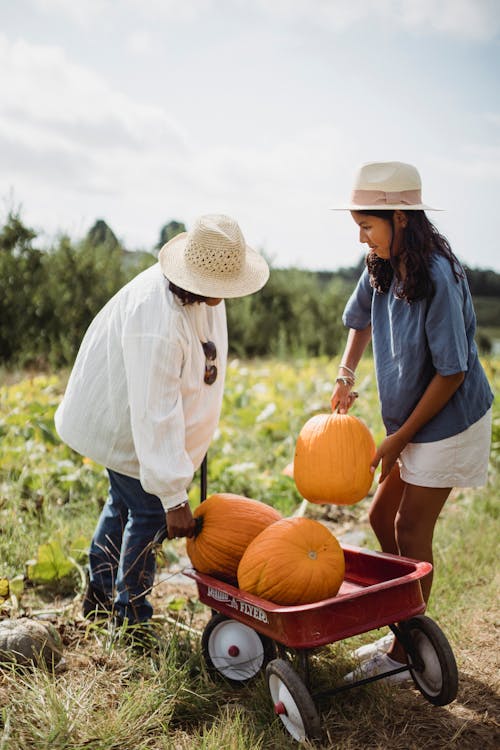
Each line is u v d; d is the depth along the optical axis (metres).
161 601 4.20
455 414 3.26
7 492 5.51
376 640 3.68
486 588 4.29
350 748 2.85
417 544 3.38
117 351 3.39
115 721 2.88
